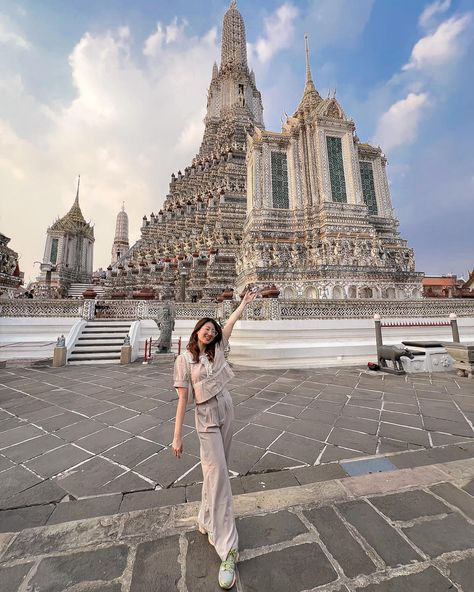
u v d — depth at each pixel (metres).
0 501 2.66
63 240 47.41
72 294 30.98
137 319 12.68
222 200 31.23
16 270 18.73
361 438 3.95
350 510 2.46
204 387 2.23
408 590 1.75
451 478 2.93
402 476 2.98
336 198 21.38
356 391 6.39
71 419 4.75
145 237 39.56
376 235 20.38
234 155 37.44
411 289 17.78
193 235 31.73
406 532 2.21
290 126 24.95
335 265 17.33
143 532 2.25
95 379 7.59
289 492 2.72
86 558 2.01
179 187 43.91
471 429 4.22
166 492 2.80
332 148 22.12
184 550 2.07
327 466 3.23
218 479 2.07
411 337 11.12
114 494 2.77
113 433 4.20
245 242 21.58
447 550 2.04
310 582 1.82
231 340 10.27
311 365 9.66
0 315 10.91
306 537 2.17
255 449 3.66
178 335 12.07
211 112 50.16
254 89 49.53
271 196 22.20
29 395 6.12
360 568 1.91
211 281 24.00
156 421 4.66
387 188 24.19
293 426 4.39
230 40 50.28
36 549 2.10
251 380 7.55
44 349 10.77
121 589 1.78
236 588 1.77
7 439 4.02
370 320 10.79
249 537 2.17
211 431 2.19
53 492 2.81
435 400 5.67
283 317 10.26
